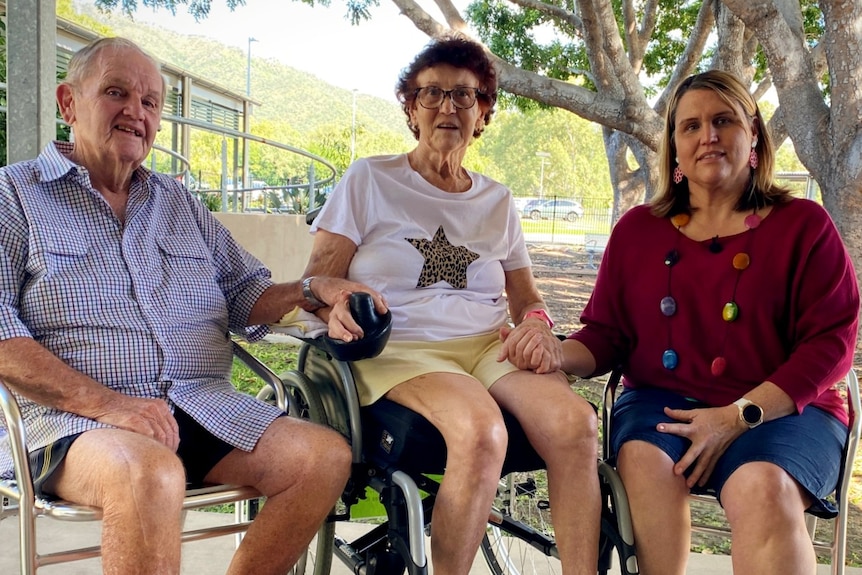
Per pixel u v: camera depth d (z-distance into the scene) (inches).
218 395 80.1
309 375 91.5
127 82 78.4
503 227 95.3
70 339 75.7
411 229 89.6
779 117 235.3
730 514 71.0
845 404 85.5
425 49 90.8
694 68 280.8
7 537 106.3
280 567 74.3
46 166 77.0
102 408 70.9
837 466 76.3
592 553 74.9
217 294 87.0
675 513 74.6
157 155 495.2
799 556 67.7
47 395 70.5
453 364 85.9
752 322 81.3
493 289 95.3
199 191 392.2
